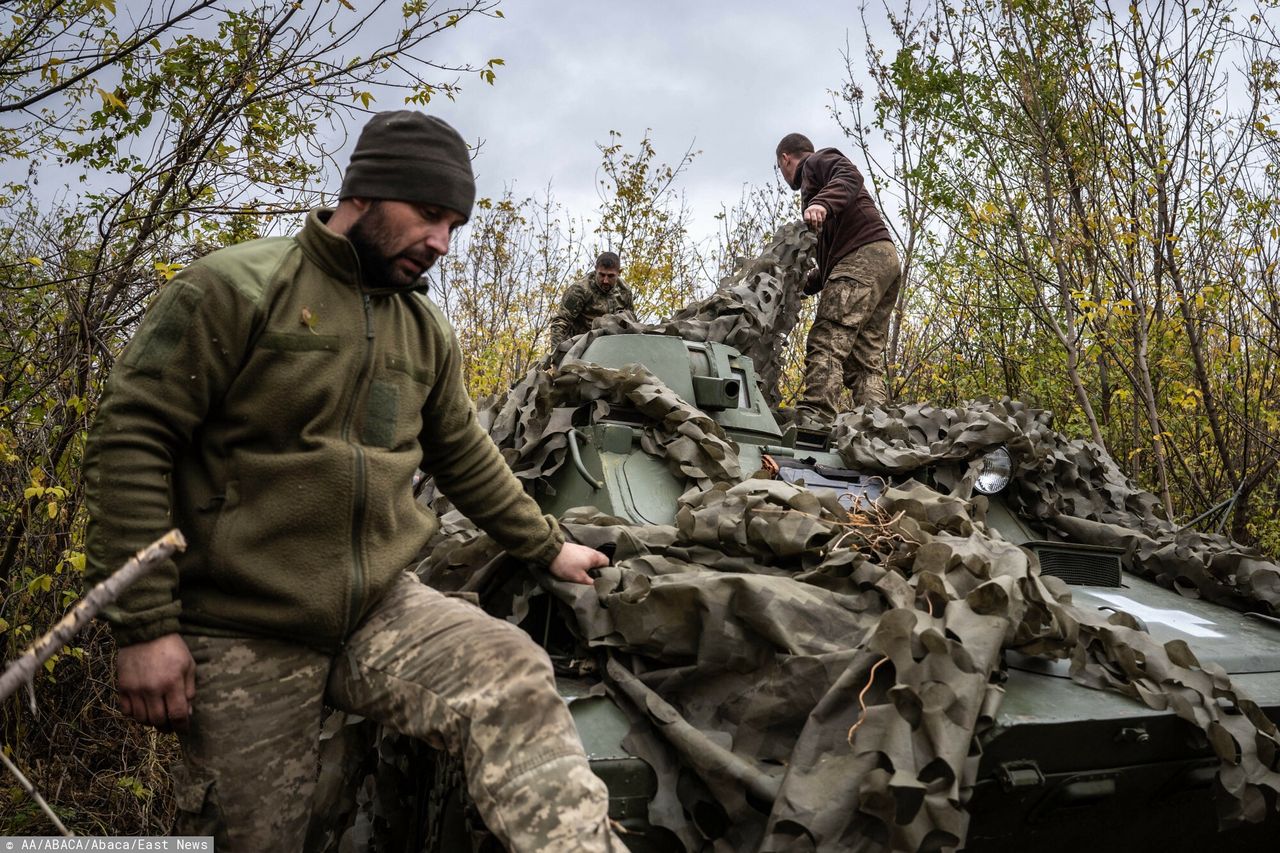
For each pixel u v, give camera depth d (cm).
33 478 380
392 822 325
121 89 402
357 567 212
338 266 217
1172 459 807
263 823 211
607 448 396
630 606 275
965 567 271
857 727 231
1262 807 264
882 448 441
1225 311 729
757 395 500
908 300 1014
